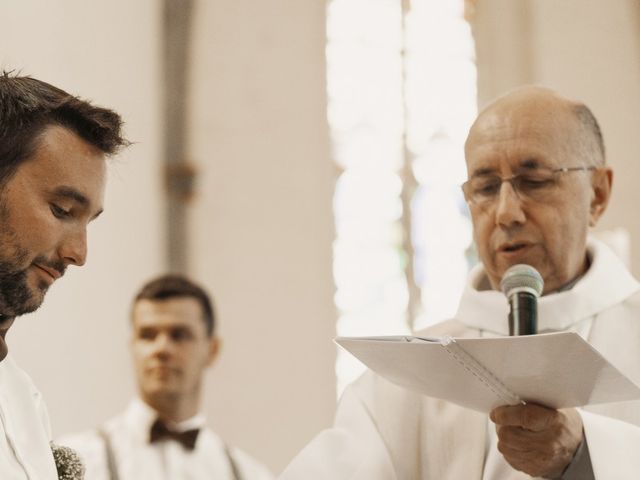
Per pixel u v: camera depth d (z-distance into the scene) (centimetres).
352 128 1228
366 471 390
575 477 350
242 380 1049
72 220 319
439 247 1218
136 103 1015
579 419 351
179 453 680
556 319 399
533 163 388
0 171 309
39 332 843
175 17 1088
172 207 1053
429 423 403
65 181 314
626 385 303
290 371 1066
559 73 1245
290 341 1072
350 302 1171
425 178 1237
